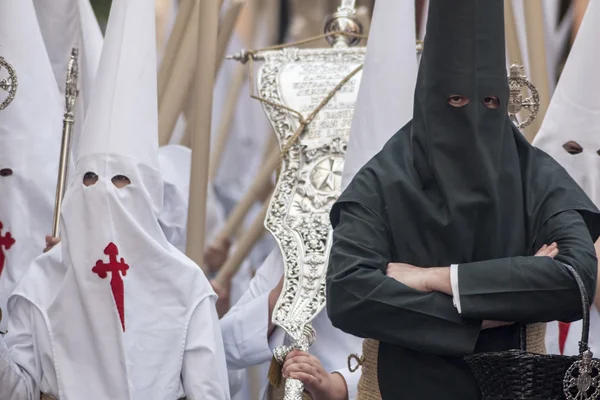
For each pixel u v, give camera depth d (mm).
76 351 14508
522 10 19812
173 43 21500
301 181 17734
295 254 16828
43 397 14648
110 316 14375
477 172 12070
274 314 16188
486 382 11289
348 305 11812
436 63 12109
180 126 21672
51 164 18297
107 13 23375
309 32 25047
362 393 12766
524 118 18281
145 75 15383
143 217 14859
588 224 12445
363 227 12227
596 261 11805
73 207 14695
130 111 15078
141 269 14719
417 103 12461
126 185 14836
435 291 11711
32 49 18453
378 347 12523
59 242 15469
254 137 23438
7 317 17516
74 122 18125
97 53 19469
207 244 21578
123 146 14859
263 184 21484
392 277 11875
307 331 14852
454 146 12102
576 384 10906
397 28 16625
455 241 12086
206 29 19094
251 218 21500
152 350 14539
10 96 15766
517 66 14383
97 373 14422
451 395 11938
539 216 12242
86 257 14508
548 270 11500
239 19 24375
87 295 14422
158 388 14430
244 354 16562
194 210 17984
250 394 18844
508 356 11055
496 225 12102
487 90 12172
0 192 17984
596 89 16234
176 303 14766
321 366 14539
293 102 18438
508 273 11547
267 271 17391
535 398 11016
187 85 21297
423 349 11625
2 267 17812
